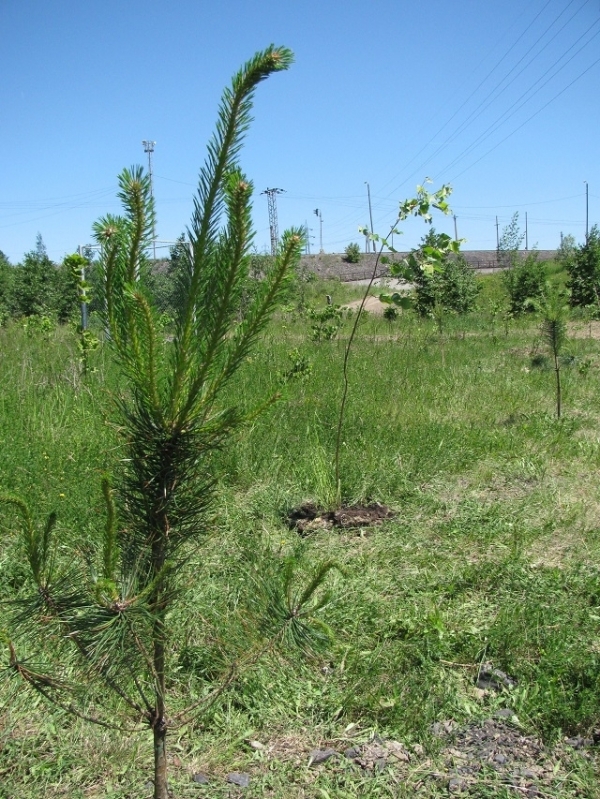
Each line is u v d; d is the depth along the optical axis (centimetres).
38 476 526
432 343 1648
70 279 830
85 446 591
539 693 327
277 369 980
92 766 279
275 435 677
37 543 192
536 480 643
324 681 337
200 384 187
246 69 174
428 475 638
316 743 301
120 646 190
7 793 266
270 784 276
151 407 188
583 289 2280
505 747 298
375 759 290
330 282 3925
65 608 189
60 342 1145
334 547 489
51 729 296
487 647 365
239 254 179
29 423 650
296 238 186
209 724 305
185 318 186
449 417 851
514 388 1064
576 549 492
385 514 550
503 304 2406
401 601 414
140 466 201
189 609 358
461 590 431
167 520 205
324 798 270
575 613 397
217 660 312
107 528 180
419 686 331
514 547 483
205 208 182
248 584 266
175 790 268
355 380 990
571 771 285
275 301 189
